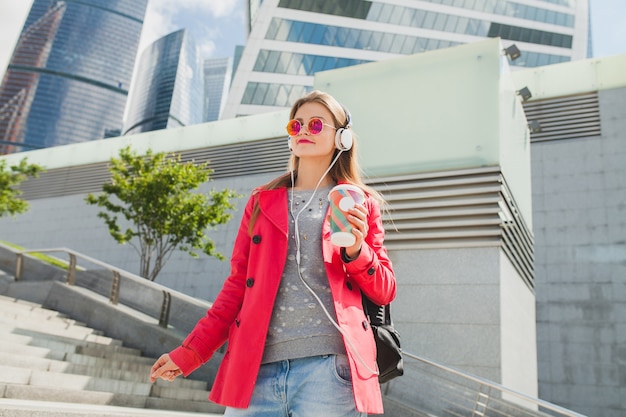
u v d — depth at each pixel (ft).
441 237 24.54
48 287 30.96
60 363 18.19
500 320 22.49
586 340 45.11
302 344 4.85
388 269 5.46
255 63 104.88
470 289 23.39
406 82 27.81
